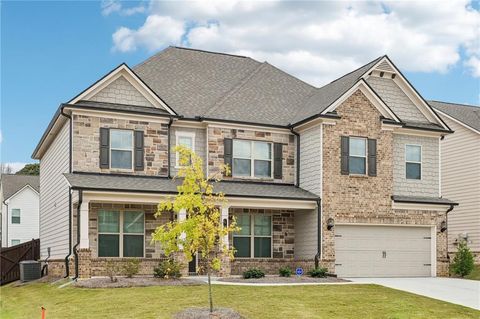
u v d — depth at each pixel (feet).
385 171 84.74
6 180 197.88
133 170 77.46
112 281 63.62
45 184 99.45
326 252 79.46
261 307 51.16
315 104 88.33
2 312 55.67
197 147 83.35
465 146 110.73
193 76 94.53
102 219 74.95
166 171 79.15
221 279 69.62
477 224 106.63
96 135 75.92
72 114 74.90
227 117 84.99
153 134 79.10
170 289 59.41
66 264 72.64
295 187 85.87
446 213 88.79
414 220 86.12
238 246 82.69
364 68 90.68
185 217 75.00
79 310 50.39
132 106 78.38
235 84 95.50
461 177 111.04
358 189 82.64
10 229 188.85
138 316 47.11
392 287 65.92
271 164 86.28
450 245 111.86
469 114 116.88
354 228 82.69
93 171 75.31
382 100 84.94
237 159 84.48
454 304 56.75
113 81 77.66
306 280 69.56
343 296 57.77
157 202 72.64
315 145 82.58
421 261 86.53
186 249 47.96
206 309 49.42
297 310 50.49
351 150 83.20
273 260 81.71
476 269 98.48
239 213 83.25
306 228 82.64
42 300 59.21
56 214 86.02
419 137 91.71
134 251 76.13
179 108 84.79
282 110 91.20
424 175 91.25
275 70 102.42
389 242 84.74
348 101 83.20
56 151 87.51
